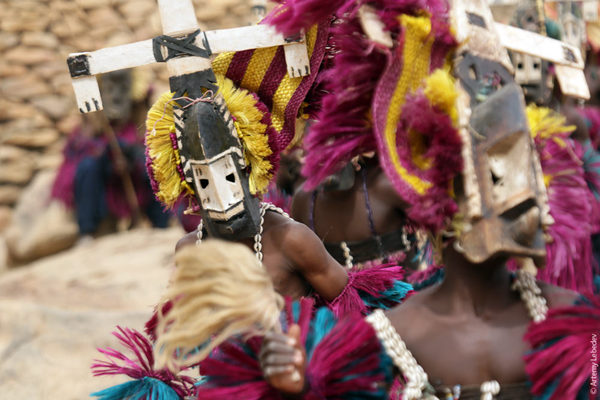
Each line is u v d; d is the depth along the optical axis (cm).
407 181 271
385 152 268
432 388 271
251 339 271
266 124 352
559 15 525
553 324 260
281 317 278
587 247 455
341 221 491
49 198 1329
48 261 984
